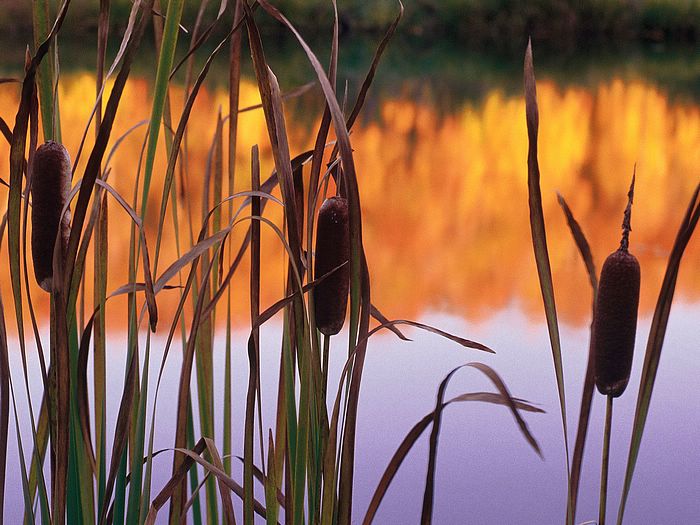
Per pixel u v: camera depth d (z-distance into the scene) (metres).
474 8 16.16
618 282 0.85
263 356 3.30
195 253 0.94
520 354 3.59
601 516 0.89
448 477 2.63
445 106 9.32
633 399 3.22
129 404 0.96
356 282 0.84
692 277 4.60
